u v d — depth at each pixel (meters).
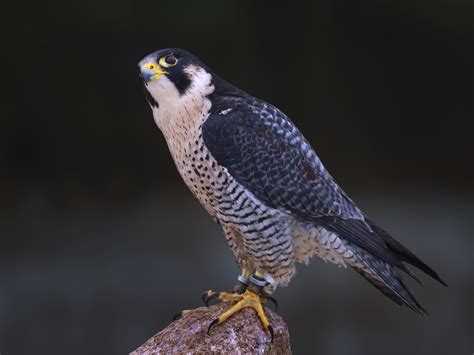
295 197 6.46
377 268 6.46
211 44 16.33
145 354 5.92
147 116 16.36
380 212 16.25
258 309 6.06
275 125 6.58
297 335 12.14
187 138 6.52
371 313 12.55
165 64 6.47
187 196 15.93
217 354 5.85
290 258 6.52
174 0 15.49
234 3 16.14
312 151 6.76
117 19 15.35
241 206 6.42
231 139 6.39
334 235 6.52
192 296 12.81
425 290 13.26
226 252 14.00
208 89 6.57
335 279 13.25
